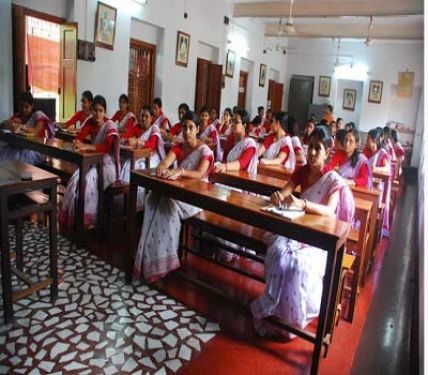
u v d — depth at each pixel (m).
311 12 8.37
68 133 4.50
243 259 3.31
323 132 2.29
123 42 6.33
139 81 7.16
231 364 2.05
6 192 2.06
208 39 8.53
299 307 2.20
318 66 12.53
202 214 2.91
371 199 2.98
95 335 2.17
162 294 2.65
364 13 7.88
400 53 11.26
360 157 3.38
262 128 7.58
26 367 1.90
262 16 8.94
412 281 3.34
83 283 2.69
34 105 4.66
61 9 5.38
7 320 2.20
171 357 2.06
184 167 2.84
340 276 2.07
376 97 11.71
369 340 2.42
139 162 4.12
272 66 12.12
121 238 3.50
